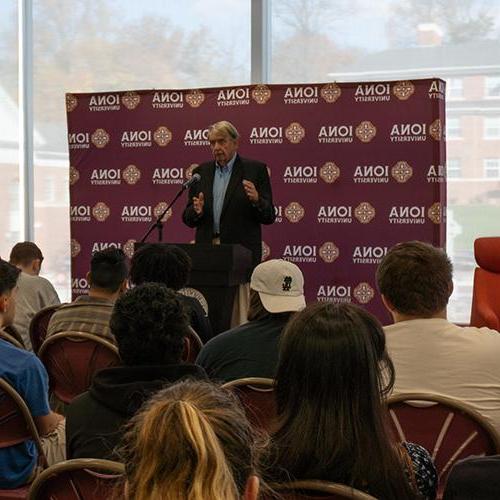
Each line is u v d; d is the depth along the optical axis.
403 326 2.07
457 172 5.82
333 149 5.56
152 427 0.92
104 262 3.15
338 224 5.56
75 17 6.84
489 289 5.05
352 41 6.11
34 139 6.98
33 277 4.43
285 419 1.41
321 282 5.61
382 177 5.46
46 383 2.48
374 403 1.40
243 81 6.41
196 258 4.09
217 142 4.86
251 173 4.90
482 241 5.09
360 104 5.49
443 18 5.84
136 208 5.99
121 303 1.89
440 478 1.95
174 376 1.81
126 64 6.74
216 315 4.08
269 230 5.70
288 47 6.28
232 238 4.85
